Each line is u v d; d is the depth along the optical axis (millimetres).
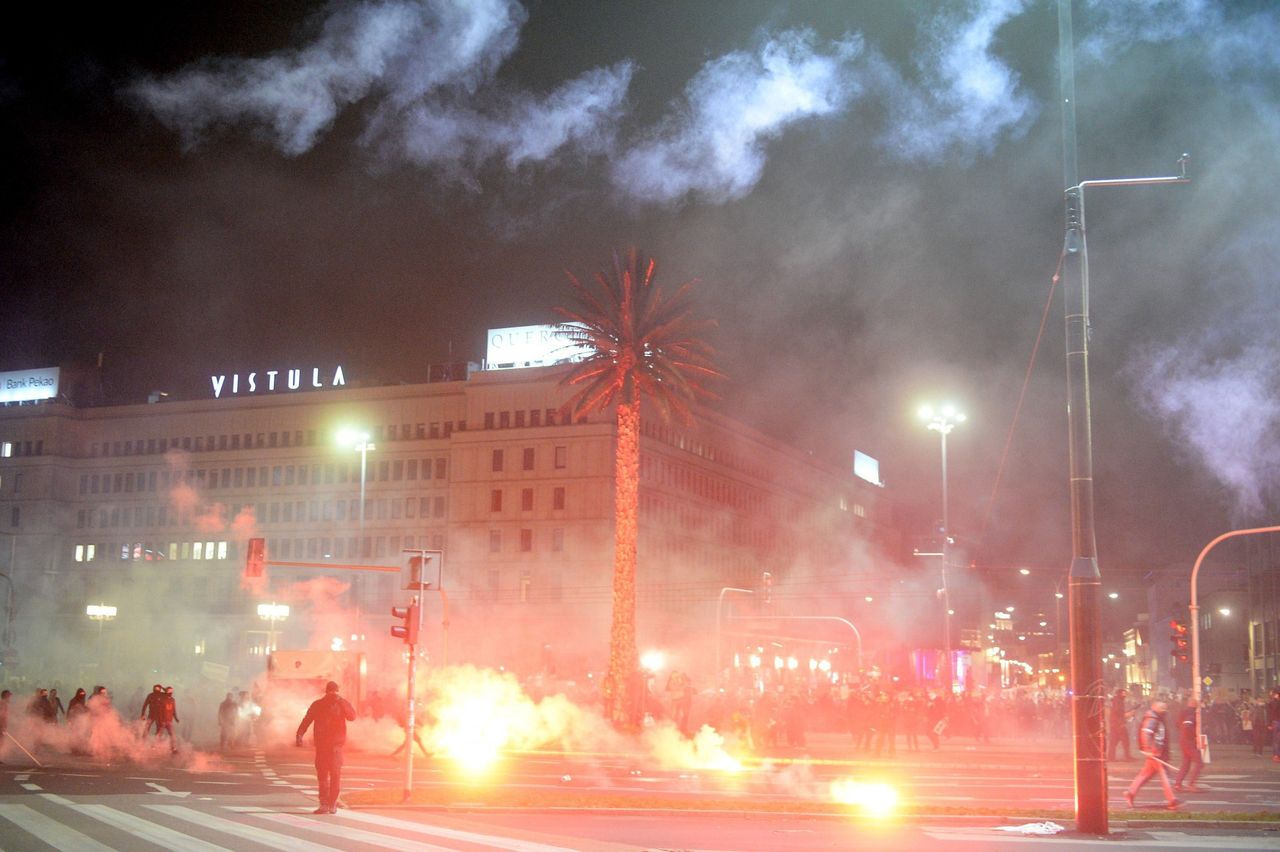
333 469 110688
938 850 16578
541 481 101438
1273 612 79750
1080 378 19812
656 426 106562
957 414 62125
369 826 18172
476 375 105375
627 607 50125
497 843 16297
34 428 120750
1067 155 20312
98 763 33781
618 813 20766
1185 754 28406
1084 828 18500
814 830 19031
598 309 53875
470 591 102062
